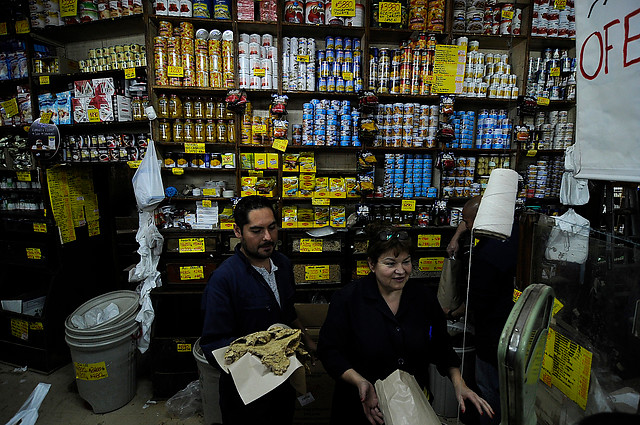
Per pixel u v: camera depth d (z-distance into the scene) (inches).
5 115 110.6
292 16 97.5
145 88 95.4
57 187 103.9
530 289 25.3
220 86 98.0
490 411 44.0
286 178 101.3
